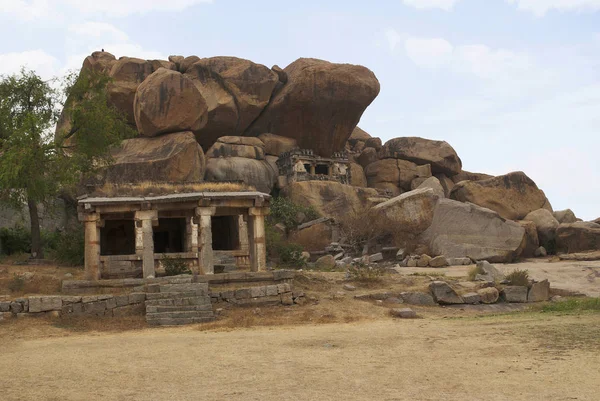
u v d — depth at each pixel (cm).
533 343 1172
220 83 5038
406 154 5972
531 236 4188
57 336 1519
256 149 5016
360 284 2305
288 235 4306
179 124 4412
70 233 3262
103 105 2941
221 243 3250
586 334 1256
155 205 2120
